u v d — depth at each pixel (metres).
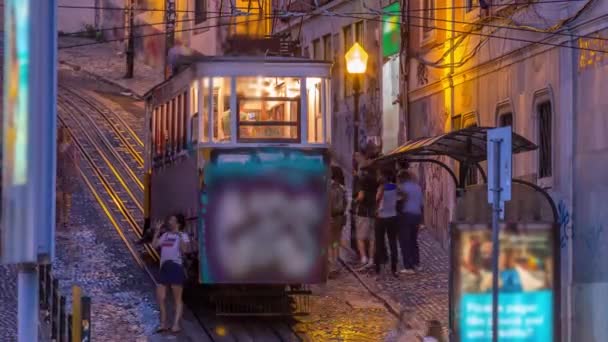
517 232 27.58
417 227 44.12
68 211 52.72
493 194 24.23
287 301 39.19
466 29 48.25
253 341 35.94
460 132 34.69
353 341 35.78
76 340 27.69
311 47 73.50
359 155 47.84
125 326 37.69
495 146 24.25
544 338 27.52
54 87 17.55
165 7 102.19
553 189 38.34
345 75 68.00
